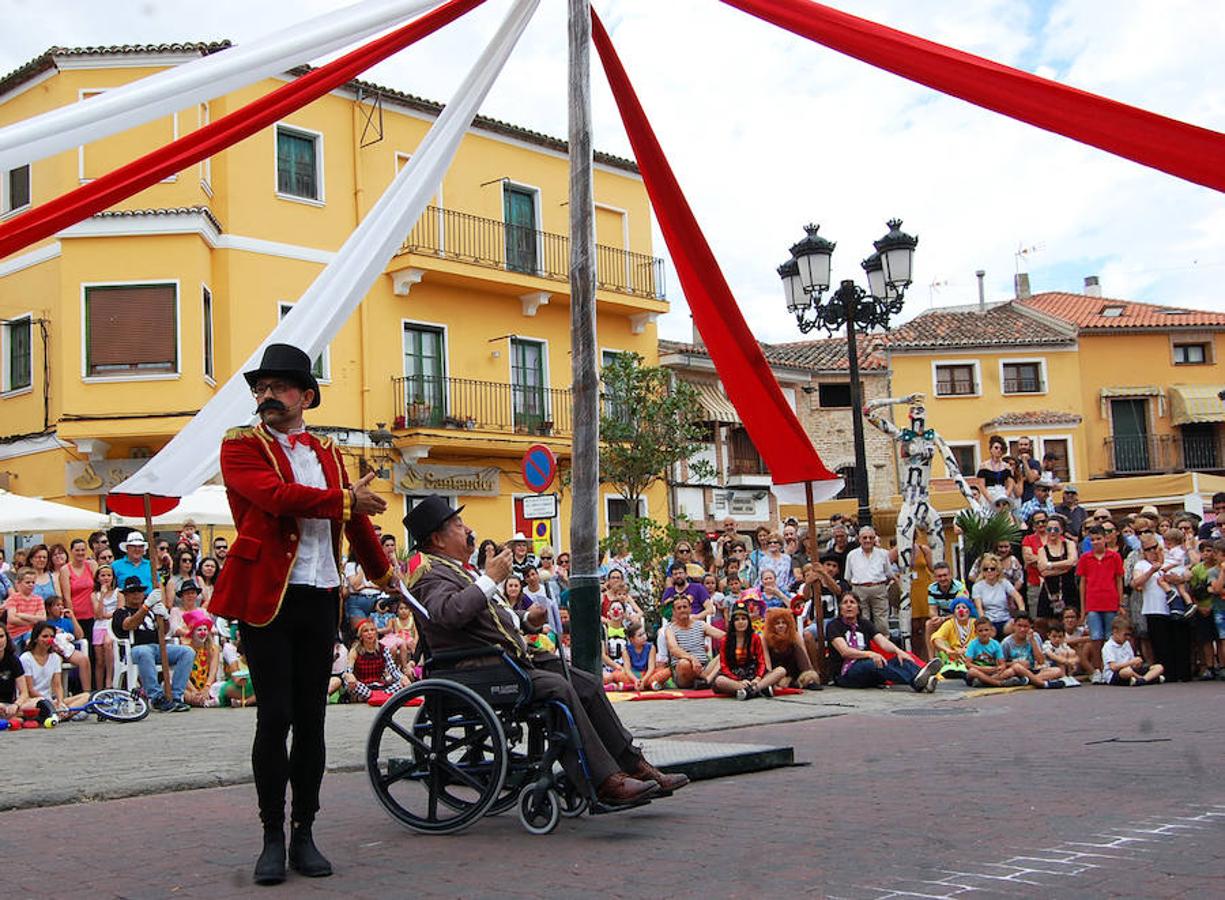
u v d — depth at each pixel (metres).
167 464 7.55
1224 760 7.14
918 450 16.66
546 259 29.47
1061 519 16.23
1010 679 13.99
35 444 23.50
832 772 7.16
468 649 5.60
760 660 13.27
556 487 29.25
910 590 16.41
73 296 22.86
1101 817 5.33
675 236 8.33
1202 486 25.41
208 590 14.47
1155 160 5.70
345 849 5.21
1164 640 14.31
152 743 9.31
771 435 9.97
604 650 14.77
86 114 6.04
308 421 24.75
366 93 26.20
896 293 16.52
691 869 4.55
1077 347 43.69
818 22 6.46
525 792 5.44
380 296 26.34
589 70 7.27
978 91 6.07
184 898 4.30
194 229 22.89
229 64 6.30
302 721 4.81
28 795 6.52
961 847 4.77
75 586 13.55
